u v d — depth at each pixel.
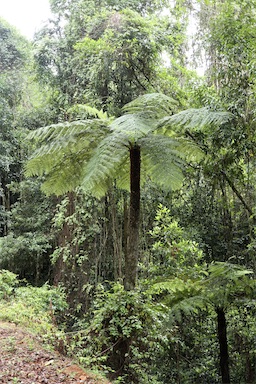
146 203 8.38
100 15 8.55
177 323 5.71
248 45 4.89
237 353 6.48
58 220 9.39
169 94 7.76
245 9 4.80
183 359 6.35
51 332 4.71
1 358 3.87
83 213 8.90
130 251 4.23
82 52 8.73
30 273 11.78
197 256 6.25
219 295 4.67
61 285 9.02
